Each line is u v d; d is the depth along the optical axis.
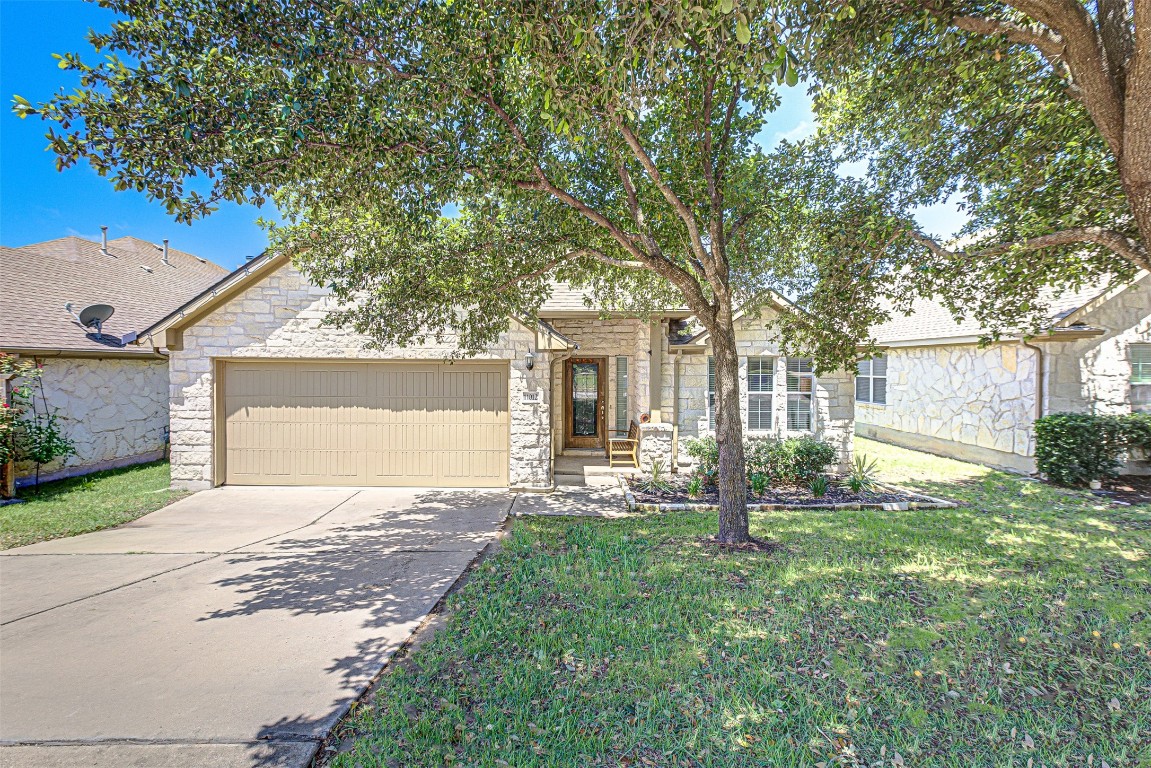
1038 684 3.41
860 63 5.09
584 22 3.67
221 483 9.88
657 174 5.59
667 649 3.80
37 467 10.22
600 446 13.77
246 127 3.96
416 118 5.02
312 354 9.71
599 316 10.32
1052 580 5.07
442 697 3.27
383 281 7.12
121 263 16.80
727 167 6.43
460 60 4.70
